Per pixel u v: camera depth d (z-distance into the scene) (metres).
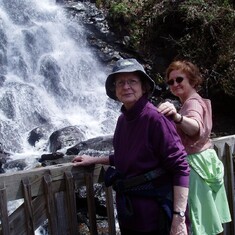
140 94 2.40
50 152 7.71
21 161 7.07
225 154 3.39
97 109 9.85
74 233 2.73
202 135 2.59
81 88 10.42
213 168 2.73
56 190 2.70
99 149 6.94
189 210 2.67
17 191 2.58
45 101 9.69
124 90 2.38
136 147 2.35
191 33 10.27
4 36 10.77
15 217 2.59
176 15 10.51
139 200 2.33
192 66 2.77
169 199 2.33
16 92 9.31
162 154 2.30
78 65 10.73
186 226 2.37
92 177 2.82
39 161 7.04
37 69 10.41
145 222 2.32
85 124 9.05
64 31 11.55
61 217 2.72
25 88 9.56
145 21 11.26
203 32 9.98
